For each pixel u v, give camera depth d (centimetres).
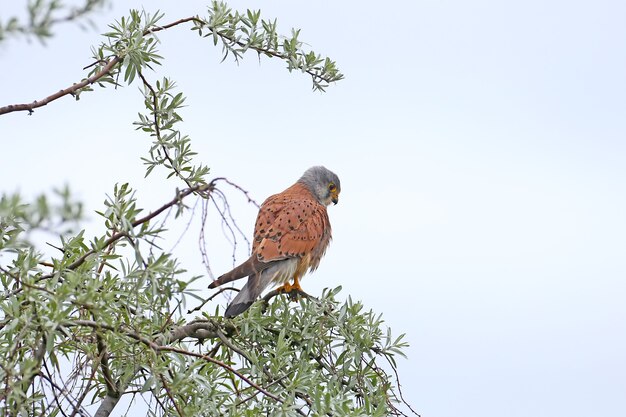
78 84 981
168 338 938
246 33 1104
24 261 830
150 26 1050
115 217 880
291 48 1113
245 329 1030
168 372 892
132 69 1031
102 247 858
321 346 1060
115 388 887
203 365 947
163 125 1023
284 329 1038
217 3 1098
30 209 634
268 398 958
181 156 1014
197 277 817
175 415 912
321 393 891
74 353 880
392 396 1038
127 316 882
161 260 802
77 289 837
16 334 823
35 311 802
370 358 1033
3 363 794
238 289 1134
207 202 787
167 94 1042
